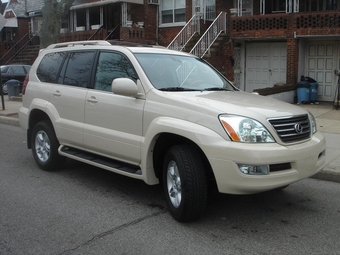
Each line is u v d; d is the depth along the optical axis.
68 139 6.24
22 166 7.37
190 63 5.94
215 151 4.21
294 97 15.02
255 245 4.16
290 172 4.32
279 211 5.14
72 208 5.22
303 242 4.24
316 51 15.48
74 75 6.30
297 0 14.69
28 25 31.11
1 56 29.08
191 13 18.73
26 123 7.14
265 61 16.78
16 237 4.37
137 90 5.06
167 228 4.59
